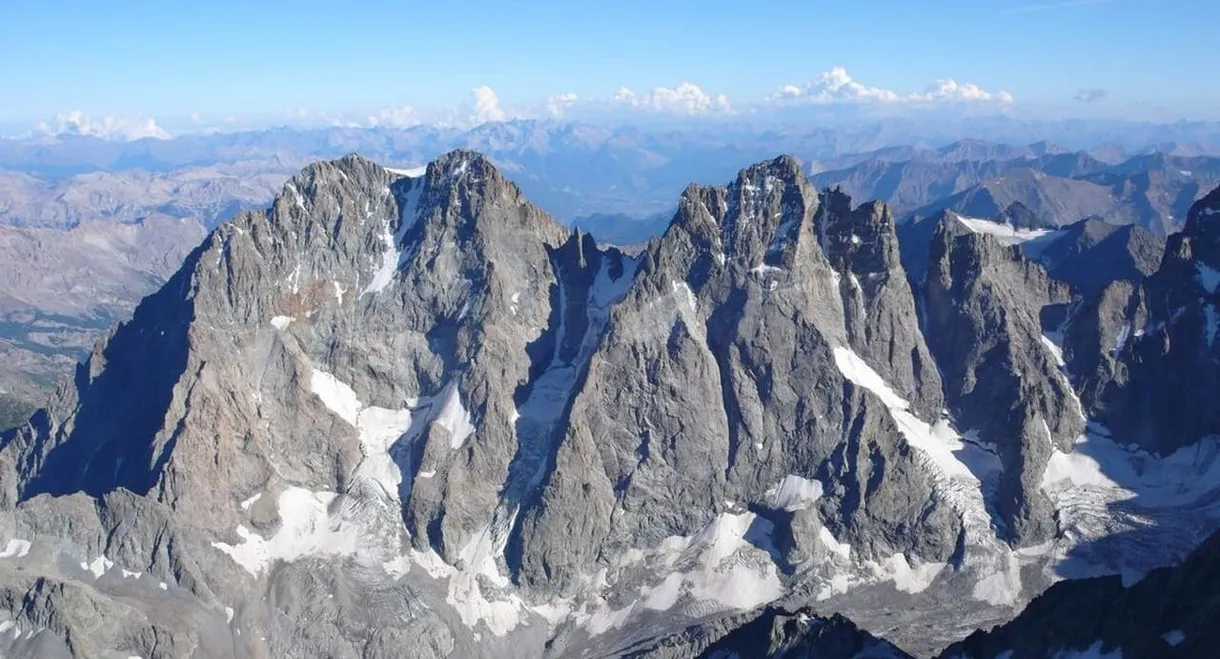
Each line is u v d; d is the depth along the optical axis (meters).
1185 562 137.00
